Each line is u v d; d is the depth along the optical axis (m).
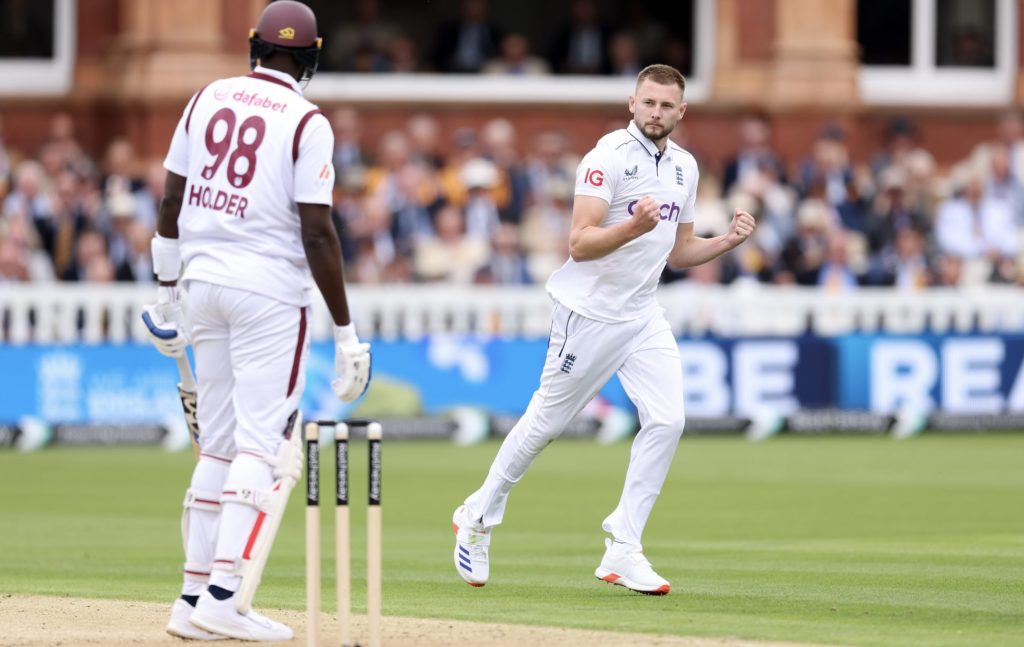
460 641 21.70
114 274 56.91
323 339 55.12
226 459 22.27
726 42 70.88
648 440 26.09
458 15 71.00
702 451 52.94
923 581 27.86
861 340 57.97
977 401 58.81
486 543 26.47
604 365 26.08
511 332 57.22
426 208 59.69
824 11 70.50
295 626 23.02
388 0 70.50
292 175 21.75
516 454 26.22
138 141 67.56
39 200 57.84
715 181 61.78
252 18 68.25
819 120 70.38
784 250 59.62
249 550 21.34
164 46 67.44
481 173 59.59
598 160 25.55
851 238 60.97
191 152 22.17
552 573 29.31
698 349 57.09
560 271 26.19
